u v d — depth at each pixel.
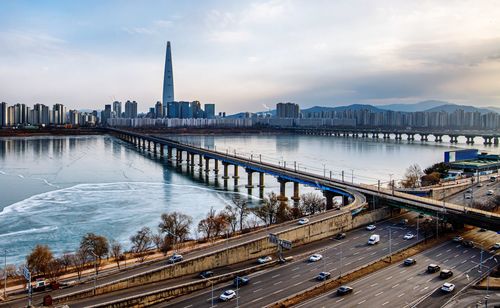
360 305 115.25
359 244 168.25
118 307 113.88
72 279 139.25
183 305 117.56
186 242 186.12
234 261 150.38
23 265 156.50
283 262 149.38
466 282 129.62
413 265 143.62
